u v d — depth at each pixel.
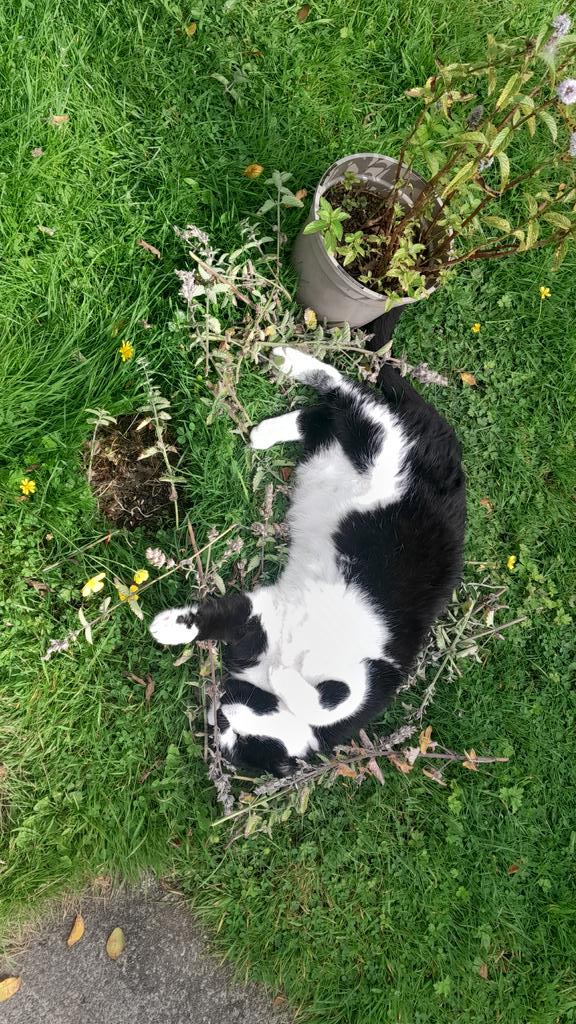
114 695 0.89
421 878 0.98
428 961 0.97
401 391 0.95
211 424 0.90
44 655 0.86
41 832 0.86
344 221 0.87
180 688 0.89
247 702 0.92
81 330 0.87
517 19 1.05
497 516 1.05
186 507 0.92
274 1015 0.93
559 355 1.07
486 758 0.96
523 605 1.05
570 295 1.07
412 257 0.83
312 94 0.96
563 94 0.62
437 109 0.79
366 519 0.94
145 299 0.88
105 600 0.84
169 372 0.90
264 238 0.88
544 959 1.01
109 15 0.88
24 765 0.86
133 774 0.89
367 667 0.94
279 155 0.93
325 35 0.96
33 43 0.85
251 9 0.92
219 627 0.90
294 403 0.95
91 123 0.87
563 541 1.07
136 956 0.89
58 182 0.86
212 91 0.91
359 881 0.96
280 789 0.92
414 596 0.94
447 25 1.01
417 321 1.01
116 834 0.88
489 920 1.00
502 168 0.65
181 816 0.90
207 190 0.90
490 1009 0.99
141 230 0.88
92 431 0.88
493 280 1.04
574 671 1.07
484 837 1.01
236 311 0.92
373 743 0.97
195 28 0.91
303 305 0.95
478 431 1.04
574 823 1.05
